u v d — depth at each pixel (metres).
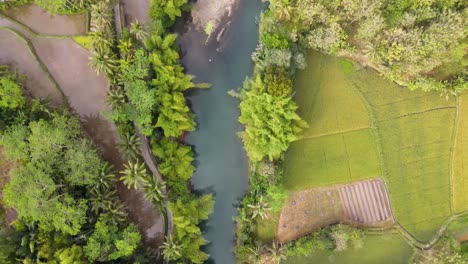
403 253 55.94
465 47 53.72
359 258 56.03
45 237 48.34
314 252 55.84
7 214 53.72
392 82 56.28
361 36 53.38
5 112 51.25
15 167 53.28
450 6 51.06
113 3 55.12
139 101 50.94
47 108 52.69
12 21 55.41
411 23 50.94
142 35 53.03
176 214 52.72
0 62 55.06
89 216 50.50
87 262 48.56
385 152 56.34
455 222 56.09
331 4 51.72
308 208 56.12
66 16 55.78
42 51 55.59
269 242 55.66
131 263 51.38
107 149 55.41
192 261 54.19
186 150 55.03
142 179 51.59
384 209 56.25
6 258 48.00
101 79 55.53
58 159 49.00
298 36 53.78
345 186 56.38
